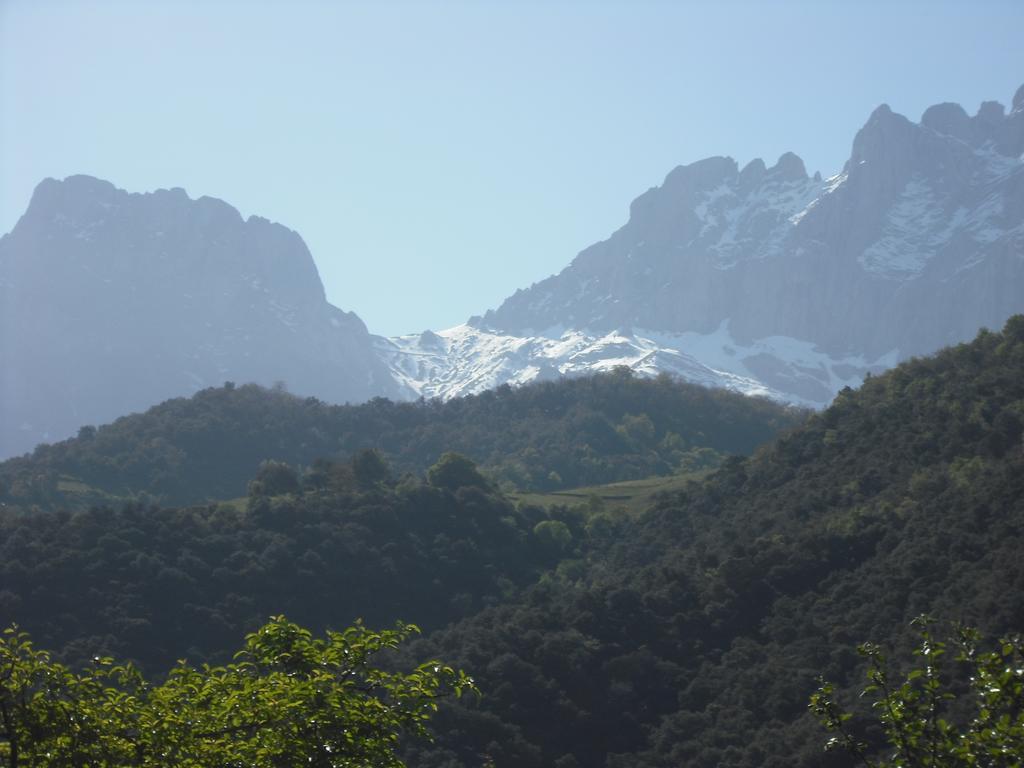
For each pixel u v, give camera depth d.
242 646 84.19
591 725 73.69
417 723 22.17
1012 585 65.50
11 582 85.19
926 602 71.56
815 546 87.81
